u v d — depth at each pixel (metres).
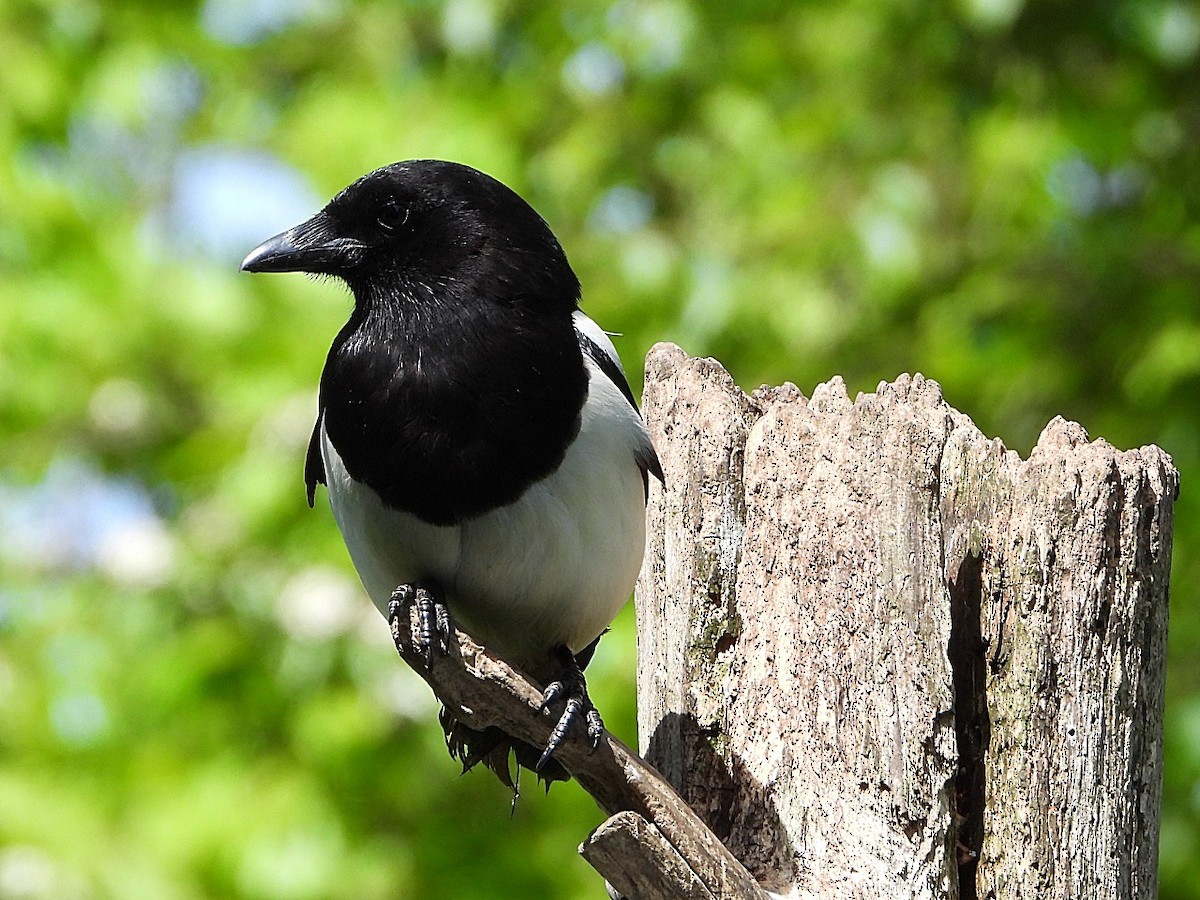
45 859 10.98
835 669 6.27
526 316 6.58
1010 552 6.16
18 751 11.86
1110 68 12.89
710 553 6.82
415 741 11.35
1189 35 12.30
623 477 6.64
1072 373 12.86
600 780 6.11
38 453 12.84
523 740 6.26
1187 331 12.09
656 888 5.61
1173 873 11.66
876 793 6.07
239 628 11.60
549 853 11.49
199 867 11.25
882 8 12.70
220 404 12.33
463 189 6.80
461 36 12.61
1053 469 6.18
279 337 12.39
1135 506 6.16
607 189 13.22
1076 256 12.64
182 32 14.06
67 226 13.23
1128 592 6.12
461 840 11.51
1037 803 6.00
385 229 6.85
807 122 12.86
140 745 11.85
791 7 12.98
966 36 12.68
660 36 12.77
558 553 6.57
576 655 7.51
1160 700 6.28
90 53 13.94
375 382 6.49
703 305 12.06
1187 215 12.97
